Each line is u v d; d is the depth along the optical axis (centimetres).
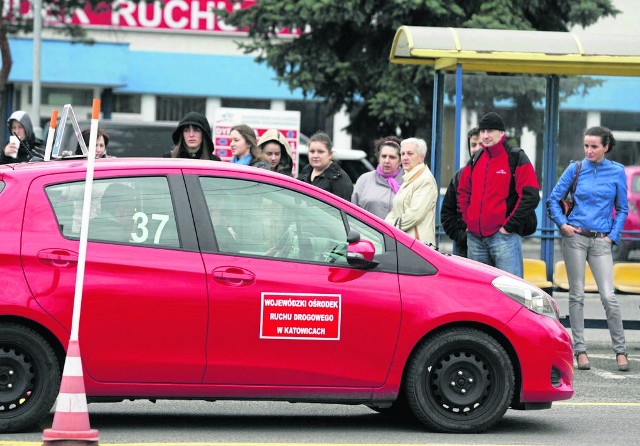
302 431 1408
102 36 6256
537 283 2525
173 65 6391
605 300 2070
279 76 4475
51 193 1348
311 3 4234
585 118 2612
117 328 1324
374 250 1377
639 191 2625
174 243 1354
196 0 6369
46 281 1316
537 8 4409
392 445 1312
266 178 1400
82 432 1201
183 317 1337
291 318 1362
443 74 2559
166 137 4506
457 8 4175
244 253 1368
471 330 1408
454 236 2097
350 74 4347
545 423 1510
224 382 1351
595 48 2434
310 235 1392
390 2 4169
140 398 1342
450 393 1405
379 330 1380
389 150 2106
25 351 1320
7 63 4838
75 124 1494
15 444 1243
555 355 1430
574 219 2084
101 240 1340
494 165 1981
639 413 1608
